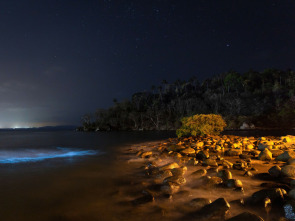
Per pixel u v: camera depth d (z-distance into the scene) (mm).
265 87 109062
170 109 109875
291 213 4152
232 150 10992
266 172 7398
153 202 5160
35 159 13125
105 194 6023
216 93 115750
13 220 4535
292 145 12719
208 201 4848
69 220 4484
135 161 11094
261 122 73750
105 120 115188
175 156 11016
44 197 5934
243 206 4629
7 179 8031
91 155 14820
